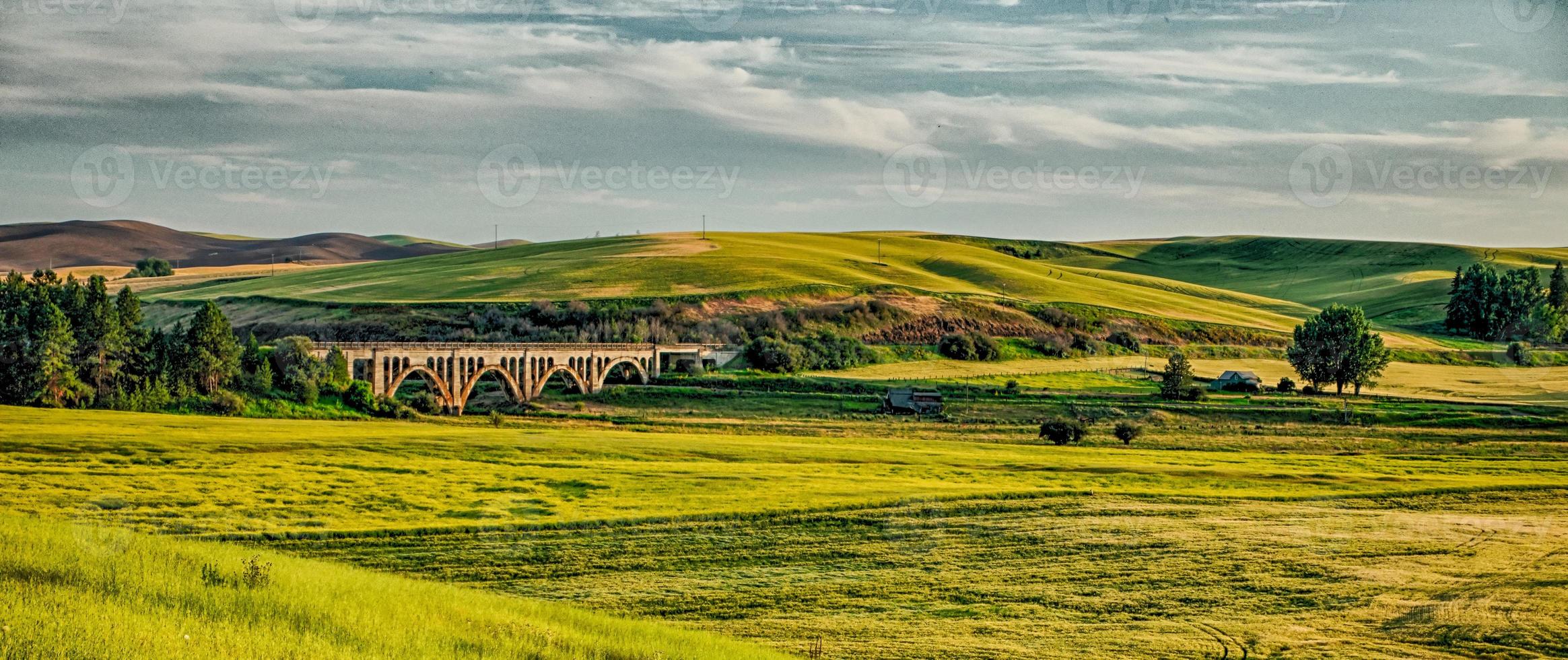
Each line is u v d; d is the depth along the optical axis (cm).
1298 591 5212
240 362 12400
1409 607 4922
